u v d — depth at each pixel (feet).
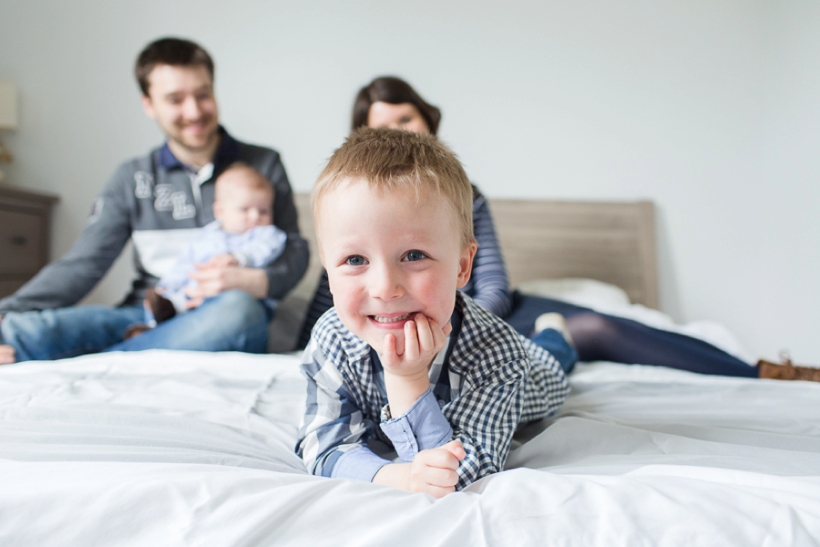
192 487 1.52
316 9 8.25
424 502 1.59
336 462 2.13
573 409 3.07
